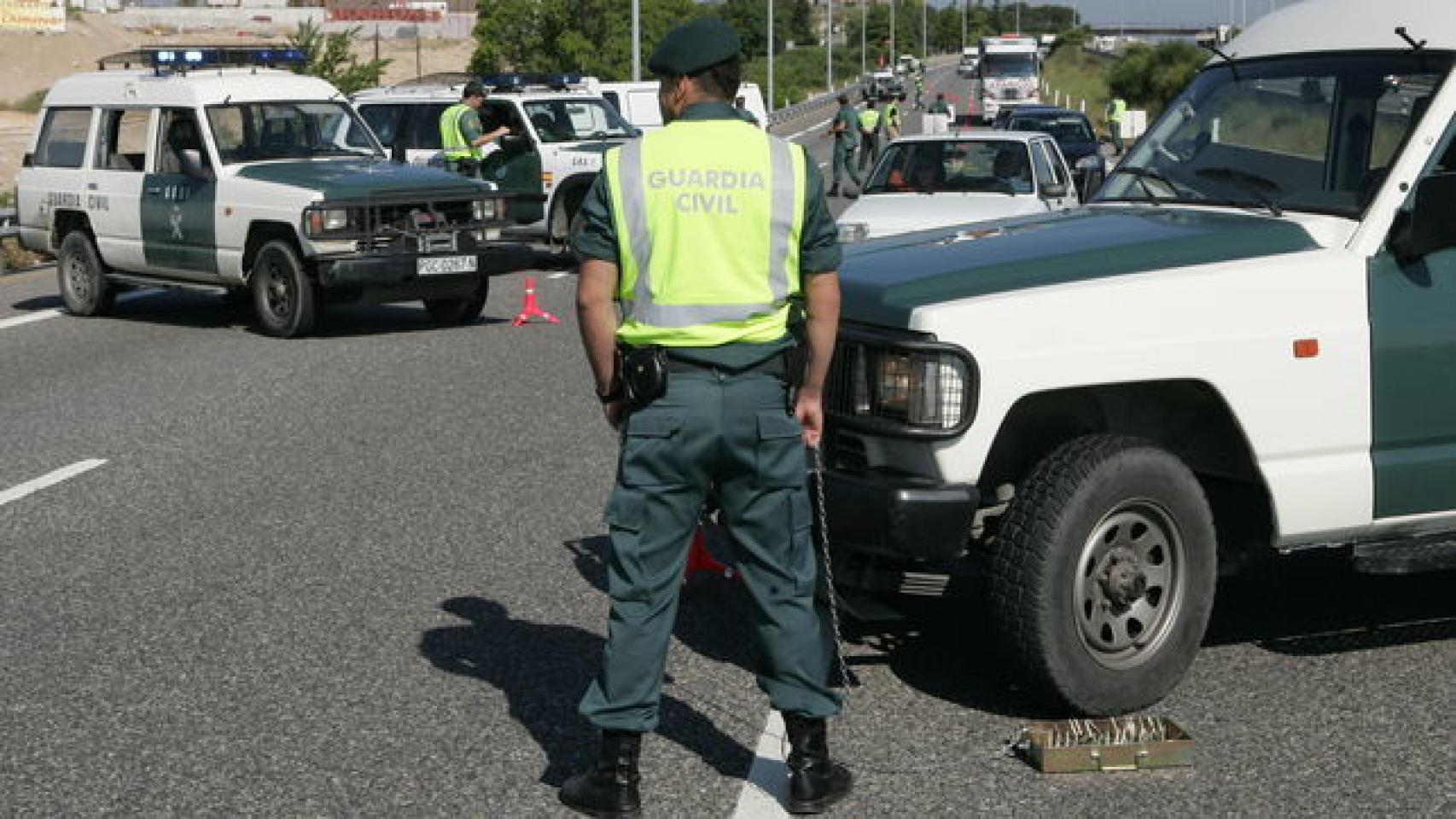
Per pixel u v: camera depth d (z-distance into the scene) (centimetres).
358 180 1543
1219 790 514
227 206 1580
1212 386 573
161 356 1462
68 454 1041
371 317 1747
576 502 897
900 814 499
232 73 1702
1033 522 549
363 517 868
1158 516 566
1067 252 590
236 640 668
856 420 561
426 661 640
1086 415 611
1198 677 617
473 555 794
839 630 622
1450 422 606
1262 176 657
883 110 4566
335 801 511
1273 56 691
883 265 598
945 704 589
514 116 2172
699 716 582
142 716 584
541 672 627
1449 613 695
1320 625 679
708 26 486
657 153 478
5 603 723
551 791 518
